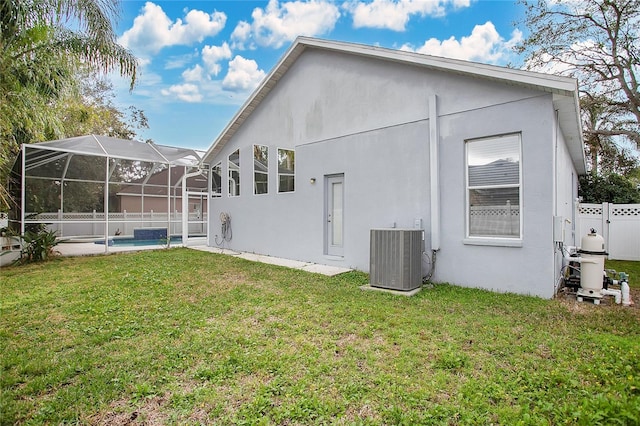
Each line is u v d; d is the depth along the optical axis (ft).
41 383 9.72
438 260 21.95
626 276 18.43
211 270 27.14
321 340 12.82
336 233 29.19
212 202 46.11
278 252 34.47
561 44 46.32
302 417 8.17
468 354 11.47
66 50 25.22
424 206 22.68
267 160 35.88
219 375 10.19
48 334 13.71
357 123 26.73
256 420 8.03
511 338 12.78
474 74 19.49
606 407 7.97
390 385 9.53
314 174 30.42
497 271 19.63
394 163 24.32
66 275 25.66
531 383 9.50
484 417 8.07
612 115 50.93
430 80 22.33
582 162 34.76
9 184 36.76
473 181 20.74
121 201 58.44
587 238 18.04
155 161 44.19
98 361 11.21
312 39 28.89
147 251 40.83
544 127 17.92
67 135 52.37
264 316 15.67
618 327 14.03
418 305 17.21
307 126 31.07
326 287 21.35
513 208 19.30
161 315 15.98
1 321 15.24
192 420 8.20
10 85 25.29
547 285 18.01
